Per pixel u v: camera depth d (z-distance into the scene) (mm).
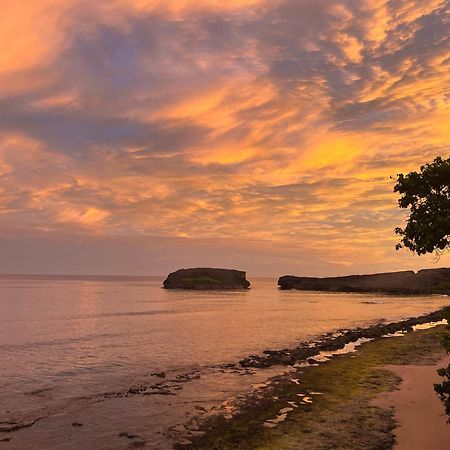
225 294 159250
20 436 19203
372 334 48375
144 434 19344
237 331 55000
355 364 32375
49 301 111312
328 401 23266
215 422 20625
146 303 107688
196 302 112812
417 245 20141
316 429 19078
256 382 28172
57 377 30281
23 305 97438
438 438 17453
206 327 59312
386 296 153125
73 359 36688
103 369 32750
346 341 43906
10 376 30578
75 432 19688
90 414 22109
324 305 104688
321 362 33688
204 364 34469
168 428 20016
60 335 51312
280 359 34781
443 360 33125
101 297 131375
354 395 24125
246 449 17328
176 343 45250
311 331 55062
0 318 70000
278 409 22125
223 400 24203
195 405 23406
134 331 54969
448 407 16188
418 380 26859
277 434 18703
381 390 24922
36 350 41094
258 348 42125
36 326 60188
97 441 18625
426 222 19266
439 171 19141
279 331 55031
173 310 87438
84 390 26828
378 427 18984
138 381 29016
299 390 25531
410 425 19062
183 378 29547
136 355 38406
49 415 22000
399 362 32719
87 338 48938
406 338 44250
